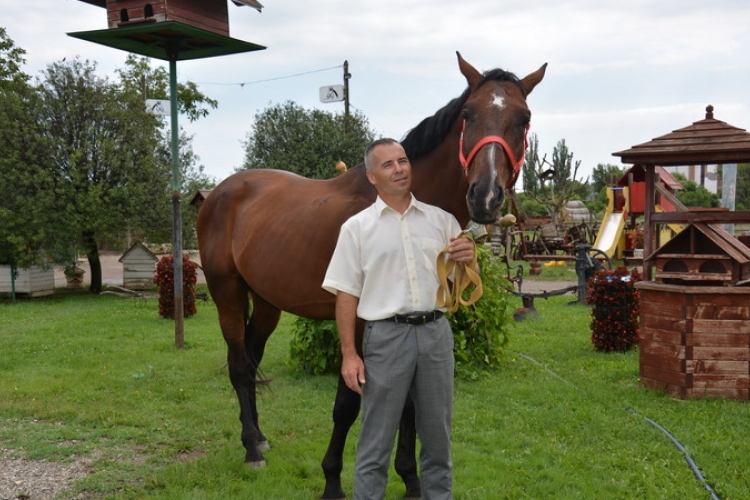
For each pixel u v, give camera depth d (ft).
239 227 12.76
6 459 13.12
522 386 18.08
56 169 42.11
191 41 22.47
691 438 13.56
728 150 15.98
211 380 19.75
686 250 16.89
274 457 12.96
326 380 19.29
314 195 11.44
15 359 22.98
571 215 87.20
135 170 44.14
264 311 13.80
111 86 44.86
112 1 20.93
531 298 32.68
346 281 8.35
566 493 11.09
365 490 8.32
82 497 11.30
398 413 8.34
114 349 24.84
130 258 46.55
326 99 58.49
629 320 23.13
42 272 44.09
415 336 8.20
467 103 8.93
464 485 11.37
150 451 13.58
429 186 9.83
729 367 16.37
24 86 43.88
